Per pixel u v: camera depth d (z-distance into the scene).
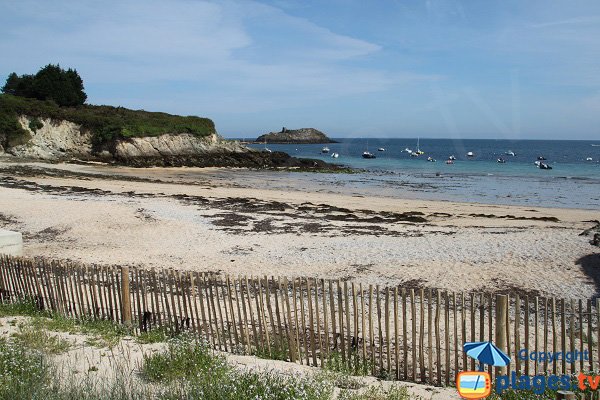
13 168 54.69
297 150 141.75
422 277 15.66
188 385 7.23
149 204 29.52
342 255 18.86
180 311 10.38
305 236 22.58
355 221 26.81
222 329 9.84
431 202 38.06
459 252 18.81
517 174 66.44
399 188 49.25
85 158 71.19
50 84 80.88
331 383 7.76
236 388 6.86
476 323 11.47
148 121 79.12
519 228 24.67
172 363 8.09
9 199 29.02
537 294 13.80
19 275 12.38
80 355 8.93
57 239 21.31
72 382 6.95
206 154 78.19
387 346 8.69
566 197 43.00
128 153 72.94
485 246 19.69
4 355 7.86
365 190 47.28
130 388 7.05
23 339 9.34
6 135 67.19
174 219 25.20
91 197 32.28
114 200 30.80
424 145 171.62
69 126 73.94
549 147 150.50
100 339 9.95
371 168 77.00
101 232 22.44
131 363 8.59
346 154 121.25
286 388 6.82
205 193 39.84
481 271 16.12
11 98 73.62
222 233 22.94
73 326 10.77
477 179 59.41
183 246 20.52
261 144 179.38
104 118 76.06
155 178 54.66
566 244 19.55
